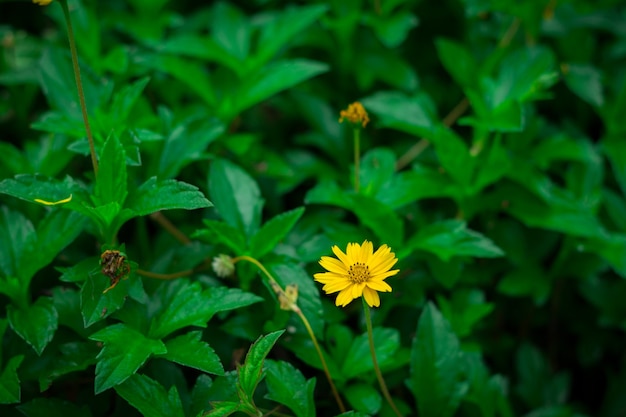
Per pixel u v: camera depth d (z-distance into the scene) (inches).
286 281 13.9
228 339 14.8
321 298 14.9
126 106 14.5
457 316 15.8
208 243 15.3
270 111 20.6
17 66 20.0
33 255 13.8
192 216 17.6
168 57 17.3
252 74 18.0
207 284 14.6
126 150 13.5
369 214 15.1
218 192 14.9
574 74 19.1
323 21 19.1
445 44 18.4
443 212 18.3
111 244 13.4
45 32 21.8
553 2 20.4
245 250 14.3
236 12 18.9
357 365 14.0
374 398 13.8
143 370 13.9
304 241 15.9
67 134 14.8
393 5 19.5
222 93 18.9
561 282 18.5
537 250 18.0
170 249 15.4
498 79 17.0
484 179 16.2
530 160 17.9
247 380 12.1
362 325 15.5
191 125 15.6
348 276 12.2
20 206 15.7
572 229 16.7
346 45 19.5
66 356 13.3
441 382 14.4
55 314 13.4
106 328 12.6
